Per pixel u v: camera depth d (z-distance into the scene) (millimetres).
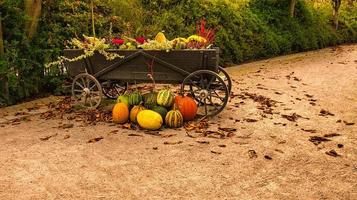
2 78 7184
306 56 14609
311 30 16469
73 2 9070
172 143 5141
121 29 9742
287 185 4004
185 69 6230
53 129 5809
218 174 4262
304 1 16875
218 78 6113
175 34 10844
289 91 8539
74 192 3877
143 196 3789
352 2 21875
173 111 5777
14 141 5324
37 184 4059
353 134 5570
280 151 4883
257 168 4414
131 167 4441
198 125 5832
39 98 7883
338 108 7086
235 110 6809
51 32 8266
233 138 5367
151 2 11180
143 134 5535
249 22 13328
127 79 6559
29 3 7664
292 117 6355
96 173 4297
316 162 4570
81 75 6695
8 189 3955
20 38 7652
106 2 10016
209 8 12078
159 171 4336
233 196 3785
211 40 6977
